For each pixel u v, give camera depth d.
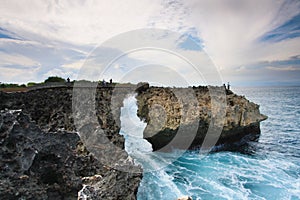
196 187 13.34
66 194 7.67
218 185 13.71
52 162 7.90
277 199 12.36
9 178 6.61
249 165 17.11
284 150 20.77
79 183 7.93
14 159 6.96
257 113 22.20
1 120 7.35
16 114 7.75
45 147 7.88
